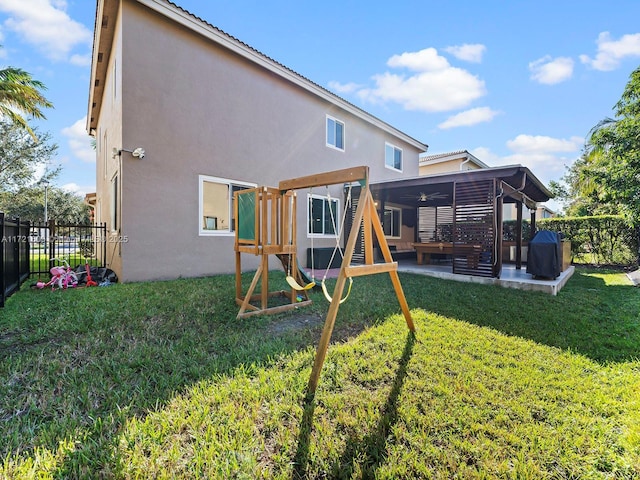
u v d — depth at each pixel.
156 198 6.58
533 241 6.93
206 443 1.83
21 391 2.30
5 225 4.72
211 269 7.48
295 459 1.75
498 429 2.01
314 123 10.13
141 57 6.37
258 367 2.73
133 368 2.68
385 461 1.75
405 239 14.29
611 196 8.70
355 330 3.78
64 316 3.94
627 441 1.90
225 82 7.77
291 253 4.71
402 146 14.14
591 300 5.42
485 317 4.31
